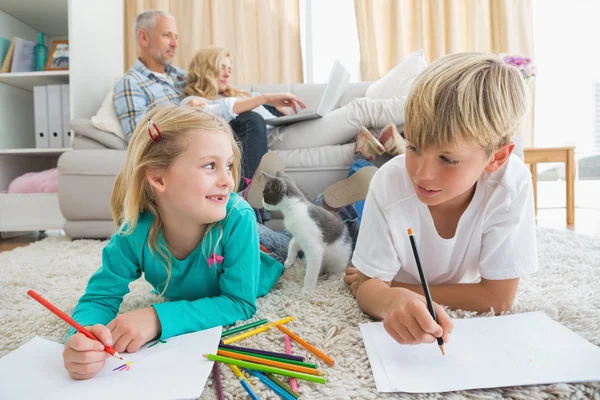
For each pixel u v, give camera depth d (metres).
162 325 0.67
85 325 0.67
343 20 3.34
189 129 0.70
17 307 0.94
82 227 2.00
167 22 2.29
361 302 0.78
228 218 0.80
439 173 0.60
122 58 3.03
